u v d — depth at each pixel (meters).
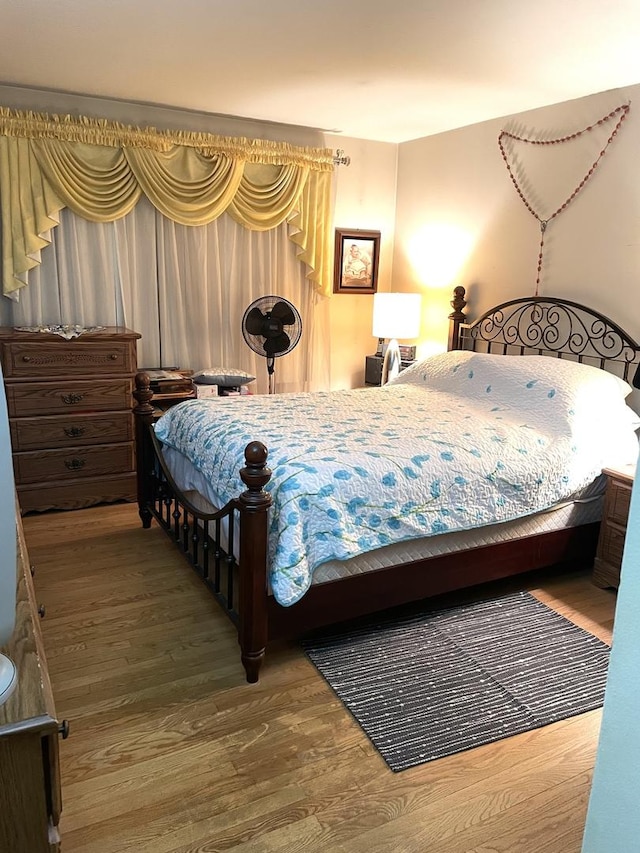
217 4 2.39
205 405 3.33
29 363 3.57
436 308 4.75
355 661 2.44
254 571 2.19
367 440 2.73
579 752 2.02
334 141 4.73
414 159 4.83
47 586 2.93
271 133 4.47
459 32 2.62
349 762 1.94
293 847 1.65
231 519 2.37
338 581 2.42
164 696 2.21
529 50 2.81
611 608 2.89
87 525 3.64
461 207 4.43
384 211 5.07
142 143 3.98
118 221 4.07
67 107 3.83
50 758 1.06
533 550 2.92
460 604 2.89
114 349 3.77
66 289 4.02
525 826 1.74
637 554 0.84
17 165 3.69
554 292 3.78
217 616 2.72
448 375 3.84
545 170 3.77
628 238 3.33
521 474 2.74
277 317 4.18
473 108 3.86
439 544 2.66
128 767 1.89
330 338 5.04
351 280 5.03
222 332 4.57
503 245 4.12
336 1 2.34
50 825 1.10
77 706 2.15
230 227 4.45
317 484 2.33
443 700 2.23
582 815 1.78
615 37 2.62
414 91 3.53
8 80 3.52
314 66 3.14
